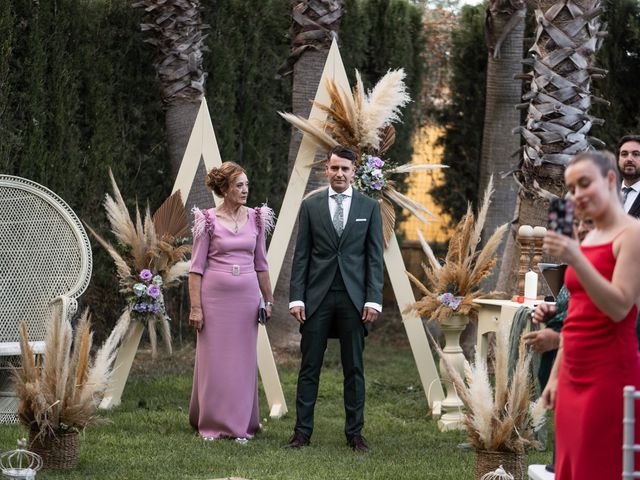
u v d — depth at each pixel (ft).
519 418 18.95
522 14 36.29
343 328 23.24
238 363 24.12
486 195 26.99
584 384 13.55
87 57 33.12
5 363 25.41
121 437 23.63
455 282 26.43
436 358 37.47
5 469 18.08
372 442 24.22
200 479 19.79
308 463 21.54
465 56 43.14
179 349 37.32
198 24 34.40
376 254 23.38
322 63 34.22
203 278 24.31
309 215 23.44
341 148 23.48
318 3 34.14
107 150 33.78
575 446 13.60
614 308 13.01
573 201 13.38
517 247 29.17
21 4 31.04
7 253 26.35
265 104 38.78
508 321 24.04
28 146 31.27
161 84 34.19
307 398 23.52
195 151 28.45
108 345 20.68
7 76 30.66
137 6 34.19
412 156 44.09
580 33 27.09
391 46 41.75
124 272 27.78
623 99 38.14
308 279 23.44
